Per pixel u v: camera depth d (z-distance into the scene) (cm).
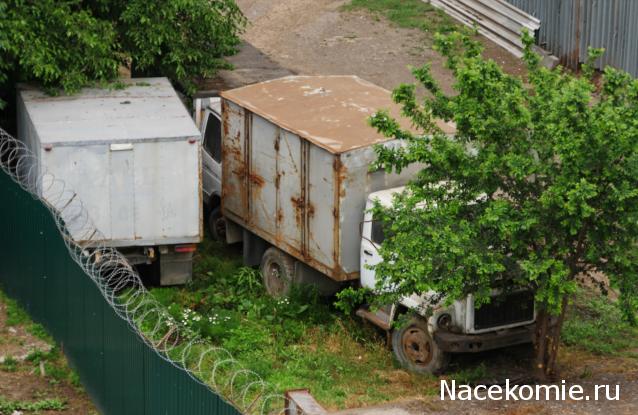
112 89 2036
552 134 1366
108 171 1752
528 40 1549
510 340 1592
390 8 3366
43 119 1833
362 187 1705
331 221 1716
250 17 3406
